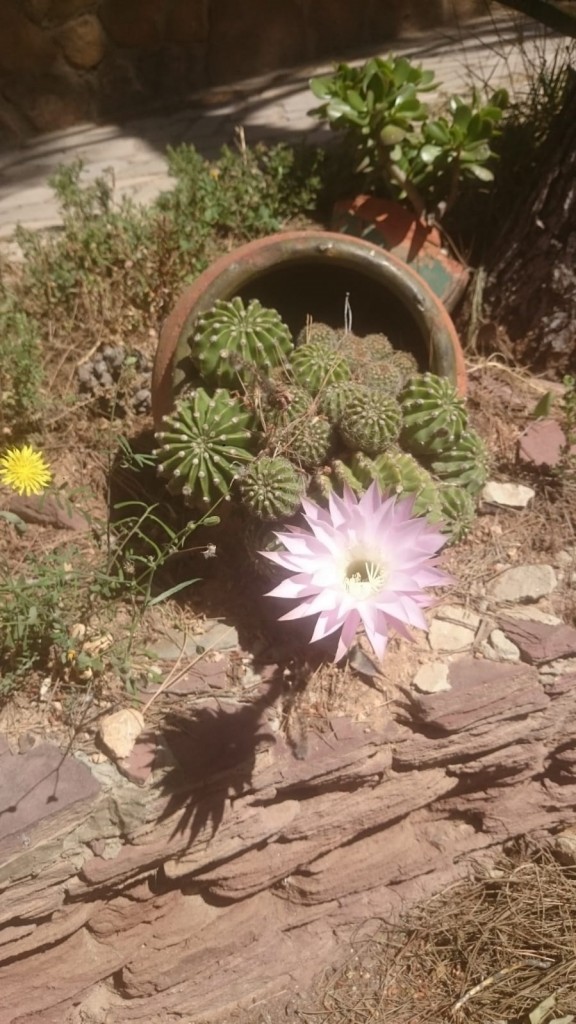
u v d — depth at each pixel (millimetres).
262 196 1035
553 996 729
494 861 808
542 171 904
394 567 532
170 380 723
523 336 922
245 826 687
